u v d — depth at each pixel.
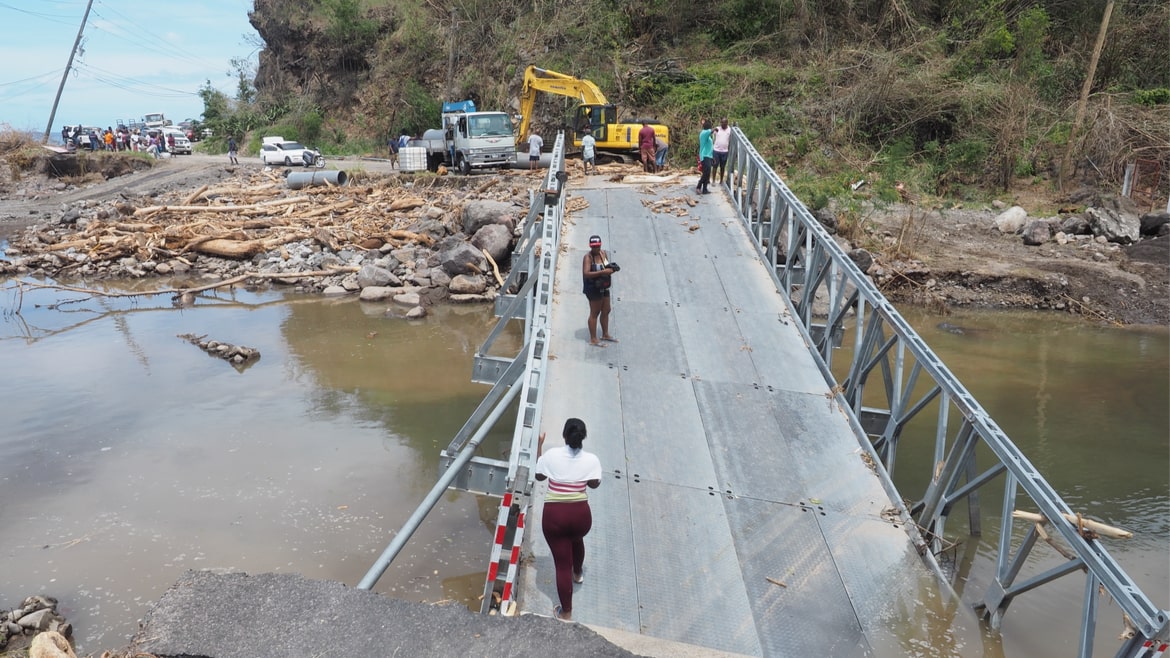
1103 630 5.80
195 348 12.80
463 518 7.46
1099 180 23.53
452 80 42.53
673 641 4.92
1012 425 10.03
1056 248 18.88
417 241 18.19
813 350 9.14
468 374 11.62
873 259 17.17
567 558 5.06
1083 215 19.95
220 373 11.56
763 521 6.29
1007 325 15.14
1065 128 25.38
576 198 14.45
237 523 7.23
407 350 12.73
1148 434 9.69
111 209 22.34
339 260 17.92
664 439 7.31
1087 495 8.10
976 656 5.25
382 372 11.65
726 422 7.67
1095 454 9.11
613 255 11.79
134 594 6.10
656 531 6.06
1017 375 12.07
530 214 11.91
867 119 27.55
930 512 6.44
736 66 30.53
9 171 36.16
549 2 38.03
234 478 8.16
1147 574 6.60
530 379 6.47
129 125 63.62
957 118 26.45
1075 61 28.28
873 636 5.22
